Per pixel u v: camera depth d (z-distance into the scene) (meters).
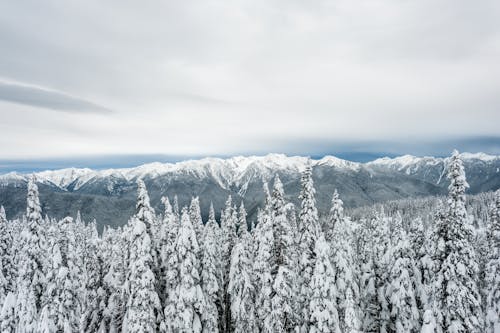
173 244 37.19
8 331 30.09
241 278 41.50
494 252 40.16
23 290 32.53
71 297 35.88
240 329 40.44
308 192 40.56
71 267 38.88
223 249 51.75
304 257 39.94
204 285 40.50
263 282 38.59
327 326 35.44
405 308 39.44
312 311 36.28
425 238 50.09
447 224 35.91
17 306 30.75
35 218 42.69
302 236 40.22
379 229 50.34
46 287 36.59
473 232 34.78
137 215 36.22
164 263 39.47
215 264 43.78
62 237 39.59
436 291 35.81
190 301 35.34
